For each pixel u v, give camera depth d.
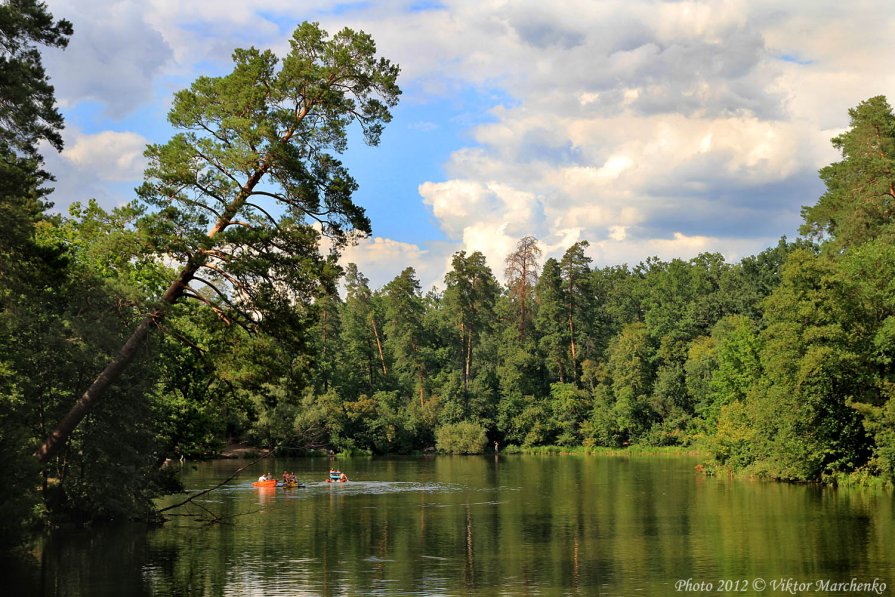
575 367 127.94
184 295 31.42
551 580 24.09
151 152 30.19
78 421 29.08
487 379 124.56
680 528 34.59
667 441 107.88
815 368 49.59
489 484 61.75
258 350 32.59
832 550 28.27
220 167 30.42
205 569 26.11
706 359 102.56
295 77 30.97
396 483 63.66
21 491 25.73
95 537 33.28
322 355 119.19
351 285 136.12
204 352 33.75
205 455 45.44
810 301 51.41
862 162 61.06
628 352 111.25
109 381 29.70
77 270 32.81
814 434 52.16
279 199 31.23
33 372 31.30
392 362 132.38
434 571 25.72
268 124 29.66
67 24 25.67
